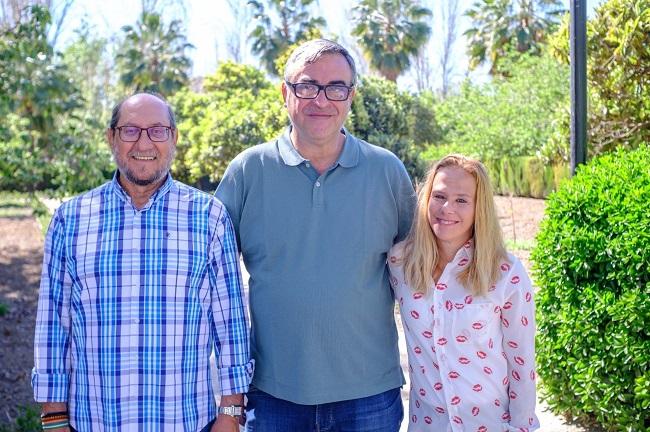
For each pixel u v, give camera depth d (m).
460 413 3.03
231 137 19.17
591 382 4.16
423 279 2.97
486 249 2.90
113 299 2.70
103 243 2.73
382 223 3.08
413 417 3.22
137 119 2.76
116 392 2.68
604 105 6.73
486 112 20.06
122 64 35.31
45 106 7.68
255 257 3.09
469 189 2.91
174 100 27.88
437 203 2.94
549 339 4.50
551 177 18.33
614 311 3.95
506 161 19.58
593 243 4.14
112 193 2.80
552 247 4.43
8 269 12.65
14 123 7.62
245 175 3.09
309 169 3.04
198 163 20.36
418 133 20.95
